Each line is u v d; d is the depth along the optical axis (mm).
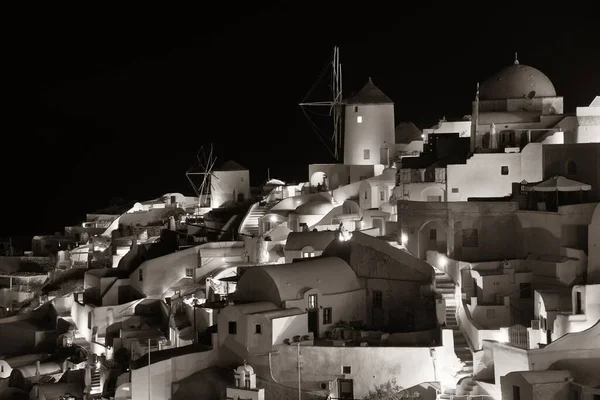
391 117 112562
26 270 124688
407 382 67750
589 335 61719
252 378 68000
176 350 74812
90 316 96062
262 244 95438
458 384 65500
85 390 80688
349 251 80375
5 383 90312
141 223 129000
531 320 69938
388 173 101625
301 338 71812
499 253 78688
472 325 69750
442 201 84812
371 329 75375
